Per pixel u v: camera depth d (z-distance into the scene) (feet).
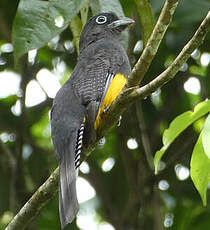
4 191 46.70
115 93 30.63
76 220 46.06
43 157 47.34
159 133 46.75
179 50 43.73
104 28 36.42
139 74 26.32
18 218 29.81
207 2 37.70
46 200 29.25
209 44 45.42
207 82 46.01
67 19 28.89
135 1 30.25
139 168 44.55
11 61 48.93
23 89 44.06
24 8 28.58
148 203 44.14
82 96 29.09
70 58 47.03
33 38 28.43
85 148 28.45
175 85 46.91
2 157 45.16
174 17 37.60
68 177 26.40
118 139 45.75
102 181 47.21
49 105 47.96
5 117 48.73
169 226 45.55
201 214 44.62
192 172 25.79
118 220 43.11
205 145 23.12
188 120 26.02
